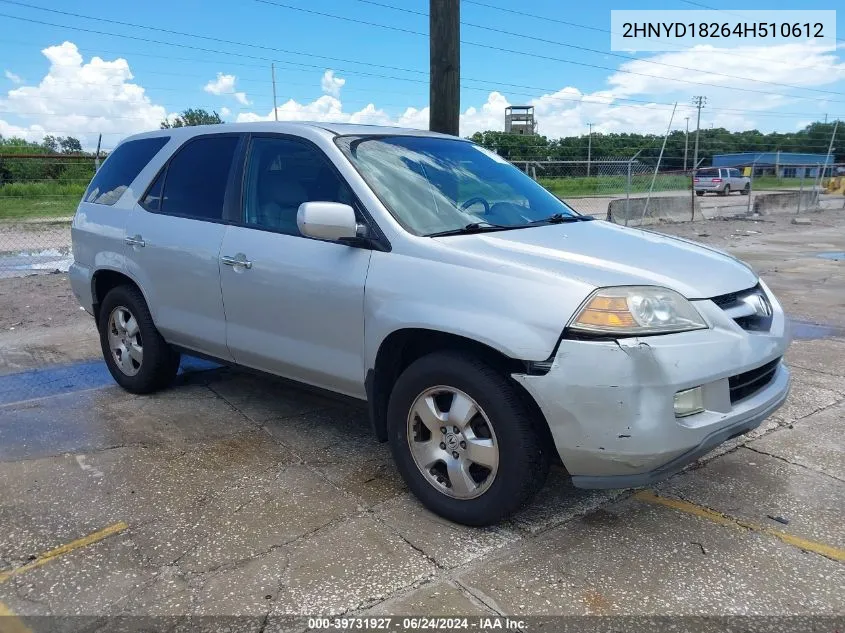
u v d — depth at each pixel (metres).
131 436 4.30
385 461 3.94
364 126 4.19
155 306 4.62
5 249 13.10
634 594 2.69
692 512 3.32
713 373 2.84
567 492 3.54
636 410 2.72
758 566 2.87
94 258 5.06
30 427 4.45
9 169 17.88
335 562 2.92
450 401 3.23
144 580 2.81
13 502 3.46
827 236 16.20
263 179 4.05
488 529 3.17
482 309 2.94
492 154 4.59
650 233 3.99
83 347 6.43
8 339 6.74
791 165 29.69
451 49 7.20
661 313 2.82
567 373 2.75
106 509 3.39
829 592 2.69
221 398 5.00
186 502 3.46
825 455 3.93
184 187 4.53
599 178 20.28
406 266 3.23
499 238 3.31
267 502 3.45
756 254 12.69
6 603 2.68
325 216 3.22
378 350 3.32
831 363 5.70
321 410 4.77
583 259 3.08
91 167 18.30
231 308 4.09
